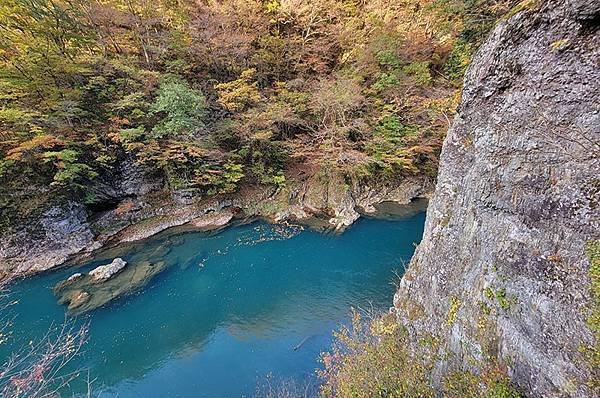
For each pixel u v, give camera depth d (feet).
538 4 14.73
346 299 40.70
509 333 14.55
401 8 75.00
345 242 55.01
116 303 40.78
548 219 13.79
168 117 58.03
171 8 70.08
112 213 58.23
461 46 54.49
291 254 52.11
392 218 63.16
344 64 75.20
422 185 73.20
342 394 21.53
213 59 69.56
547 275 13.28
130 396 28.66
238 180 67.82
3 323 36.94
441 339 19.79
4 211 47.65
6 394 20.68
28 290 42.83
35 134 49.44
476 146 19.53
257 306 40.42
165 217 61.31
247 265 49.55
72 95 53.01
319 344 33.32
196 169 63.26
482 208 18.37
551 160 14.03
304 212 65.98
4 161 47.19
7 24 49.96
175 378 30.35
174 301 41.65
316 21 78.07
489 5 34.71
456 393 16.14
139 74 58.29
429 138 67.36
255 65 72.74
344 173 70.28
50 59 51.03
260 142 68.95
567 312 12.06
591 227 11.97
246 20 71.10
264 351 32.99
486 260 17.19
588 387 10.69
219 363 31.83
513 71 16.43
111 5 62.23
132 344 34.71
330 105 65.05
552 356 12.23
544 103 14.58
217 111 68.39
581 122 12.89
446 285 20.76
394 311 27.96
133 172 61.41
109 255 51.01
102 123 58.03
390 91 67.10
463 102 21.29
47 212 50.34
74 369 31.48
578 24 12.98
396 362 21.20
